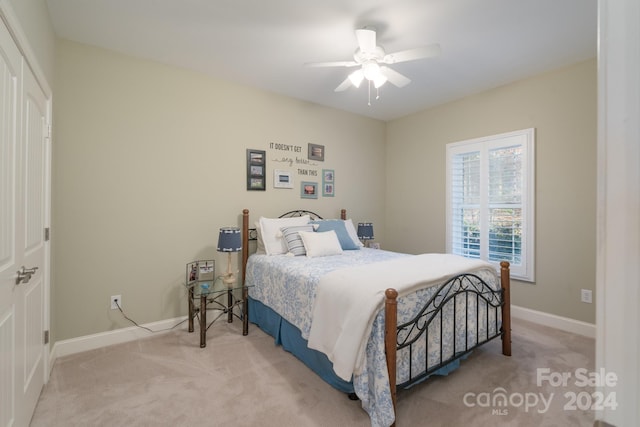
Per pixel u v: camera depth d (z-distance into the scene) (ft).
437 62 9.05
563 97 9.30
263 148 11.18
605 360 1.17
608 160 1.15
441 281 6.33
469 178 11.72
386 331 5.09
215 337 8.80
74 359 7.44
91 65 8.09
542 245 9.75
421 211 13.47
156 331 9.01
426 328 5.78
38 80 5.72
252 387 6.29
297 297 7.22
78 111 7.89
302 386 6.32
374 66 7.30
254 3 6.52
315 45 8.20
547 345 8.17
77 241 7.88
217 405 5.73
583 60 8.91
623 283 1.11
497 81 10.36
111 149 8.35
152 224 8.99
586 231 8.90
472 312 7.11
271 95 11.35
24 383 5.00
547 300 9.64
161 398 5.94
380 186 14.82
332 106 12.94
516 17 6.95
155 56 8.77
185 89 9.53
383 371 5.00
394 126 14.66
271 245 9.98
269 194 11.37
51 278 6.91
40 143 6.00
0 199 4.01
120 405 5.73
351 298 5.57
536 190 9.87
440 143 12.70
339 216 13.37
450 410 5.58
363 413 5.50
